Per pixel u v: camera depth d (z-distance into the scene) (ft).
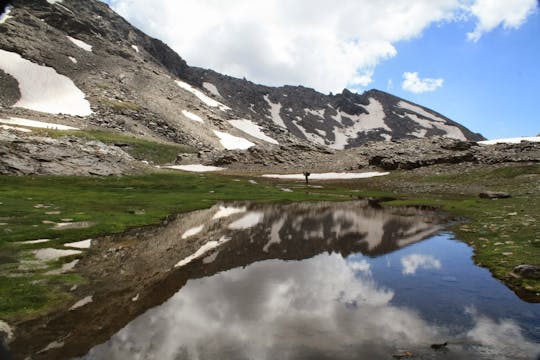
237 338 35.22
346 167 398.01
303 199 189.16
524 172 245.65
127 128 622.13
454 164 315.17
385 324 38.73
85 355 31.76
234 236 91.76
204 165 476.95
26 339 34.91
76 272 57.06
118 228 94.94
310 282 54.29
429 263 65.41
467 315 41.06
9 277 52.95
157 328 37.50
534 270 52.85
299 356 31.76
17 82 635.66
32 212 107.04
